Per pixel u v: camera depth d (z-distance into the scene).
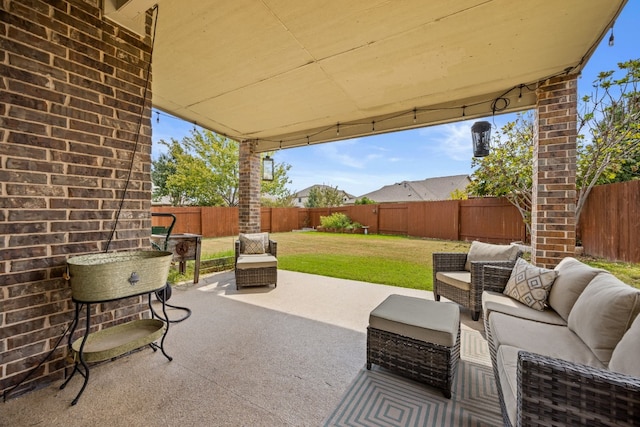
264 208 13.42
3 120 1.65
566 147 2.99
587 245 5.06
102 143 2.11
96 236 2.08
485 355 2.28
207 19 2.25
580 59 2.75
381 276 4.89
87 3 2.01
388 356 1.97
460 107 3.78
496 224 8.73
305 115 4.44
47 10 1.82
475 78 3.19
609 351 1.38
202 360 2.18
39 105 1.79
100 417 1.55
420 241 9.77
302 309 3.32
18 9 1.70
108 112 2.14
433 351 1.79
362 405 1.67
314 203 20.64
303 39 2.51
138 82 2.33
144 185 2.38
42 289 1.82
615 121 4.95
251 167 5.82
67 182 1.92
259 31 2.40
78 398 1.70
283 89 3.51
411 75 3.15
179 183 12.91
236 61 2.89
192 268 5.37
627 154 4.96
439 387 1.76
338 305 3.46
